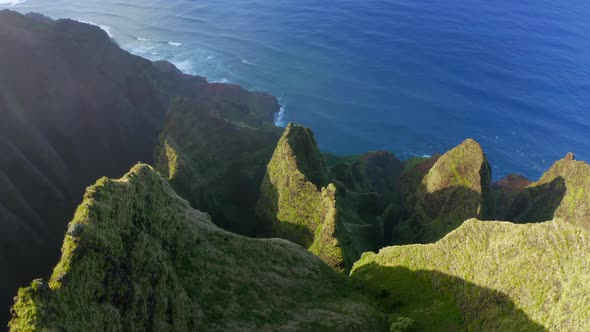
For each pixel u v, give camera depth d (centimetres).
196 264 4500
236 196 10338
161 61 18388
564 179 9481
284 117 18250
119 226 3678
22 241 7569
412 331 4550
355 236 8450
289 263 5334
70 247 3162
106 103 11306
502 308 4222
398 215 10962
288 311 4600
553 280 3956
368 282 5638
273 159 8931
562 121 17050
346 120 18112
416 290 5128
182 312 3928
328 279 5472
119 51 13412
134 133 11881
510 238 4534
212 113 11594
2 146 8375
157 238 4150
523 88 19262
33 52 10256
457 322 4506
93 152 10694
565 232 4072
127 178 4175
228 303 4369
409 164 13600
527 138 16375
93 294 3169
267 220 8644
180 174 8338
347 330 4506
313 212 7706
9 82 9556
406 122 17825
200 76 19038
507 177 13150
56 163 9500
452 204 9488
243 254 5103
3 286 6894
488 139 16500
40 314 2686
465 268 4791
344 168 11369
